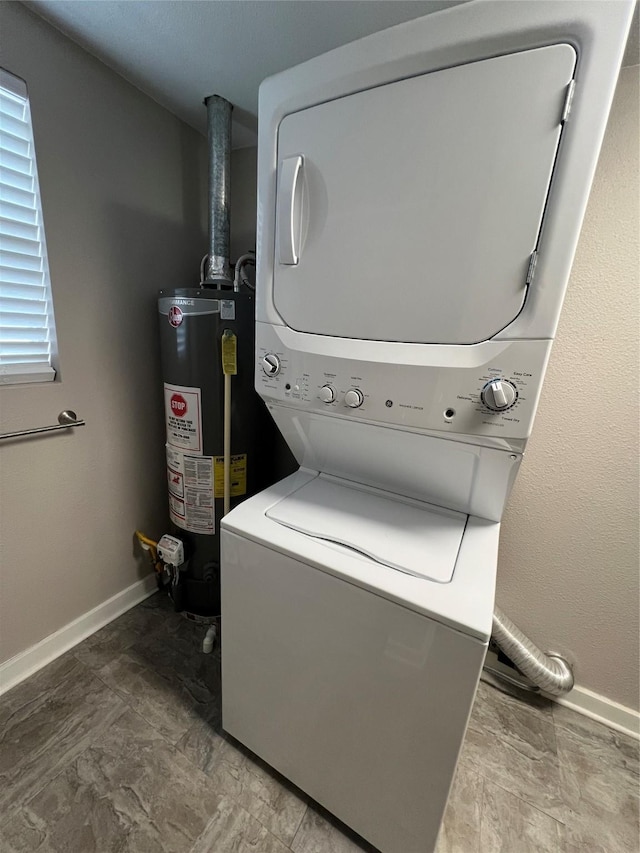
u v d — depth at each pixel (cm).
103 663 155
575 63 65
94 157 137
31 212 126
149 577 194
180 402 152
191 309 141
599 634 142
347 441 113
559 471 137
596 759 132
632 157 110
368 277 89
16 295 127
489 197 74
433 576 84
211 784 118
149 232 162
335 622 90
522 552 149
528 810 117
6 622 139
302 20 108
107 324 153
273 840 106
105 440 161
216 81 138
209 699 143
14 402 128
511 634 144
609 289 119
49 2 108
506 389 79
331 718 98
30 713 134
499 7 67
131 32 117
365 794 99
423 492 113
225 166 153
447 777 85
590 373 126
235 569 104
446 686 79
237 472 163
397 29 75
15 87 113
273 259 103
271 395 111
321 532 98
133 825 107
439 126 76
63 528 152
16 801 111
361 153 84
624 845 110
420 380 87
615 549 134
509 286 76
